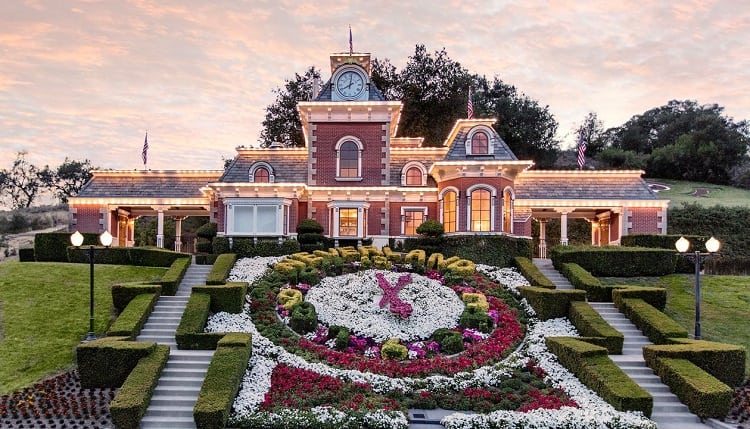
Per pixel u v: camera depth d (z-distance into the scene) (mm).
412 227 38656
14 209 91750
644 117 99438
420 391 20016
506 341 24016
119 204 43094
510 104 74812
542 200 41438
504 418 17516
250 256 34094
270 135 64812
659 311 25875
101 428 17266
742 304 29266
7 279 30047
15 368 21953
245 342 21172
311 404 18781
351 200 38156
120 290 26484
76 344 23906
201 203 42969
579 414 17812
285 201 36375
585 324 24656
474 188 35562
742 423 18281
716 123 80438
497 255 33969
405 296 27484
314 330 24797
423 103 65062
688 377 19719
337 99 39312
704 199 68625
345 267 31375
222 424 17016
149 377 19125
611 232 43031
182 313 25875
